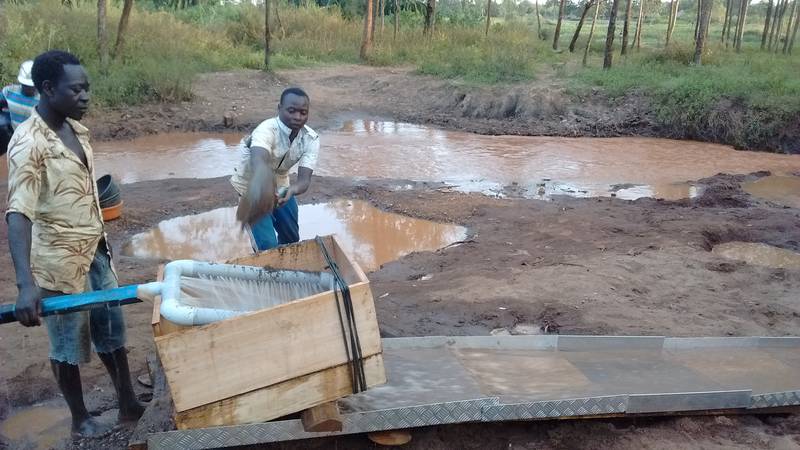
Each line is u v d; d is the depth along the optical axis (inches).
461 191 396.5
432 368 160.7
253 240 190.4
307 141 193.8
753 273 264.4
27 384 168.6
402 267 271.7
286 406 123.0
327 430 126.3
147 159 468.8
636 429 148.8
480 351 175.8
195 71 721.6
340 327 122.7
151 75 626.5
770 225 337.1
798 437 148.6
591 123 647.1
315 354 122.0
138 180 405.7
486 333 208.1
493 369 164.7
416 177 434.3
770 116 585.9
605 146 576.1
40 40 617.9
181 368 113.7
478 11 1739.7
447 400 141.8
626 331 207.8
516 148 553.3
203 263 133.0
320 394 124.5
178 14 1128.8
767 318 223.3
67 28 695.1
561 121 654.5
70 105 126.6
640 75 733.9
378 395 143.8
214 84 719.7
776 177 473.4
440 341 176.6
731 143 602.9
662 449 142.0
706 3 799.7
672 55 867.4
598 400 144.4
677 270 263.6
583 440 144.8
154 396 138.3
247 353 117.3
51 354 140.9
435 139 583.2
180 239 299.1
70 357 140.0
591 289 241.4
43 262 131.9
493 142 579.8
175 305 115.7
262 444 135.6
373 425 133.3
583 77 741.9
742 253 304.0
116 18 786.8
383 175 436.8
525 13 2541.8
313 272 137.9
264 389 120.3
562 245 294.8
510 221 333.4
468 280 251.1
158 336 115.5
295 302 118.2
